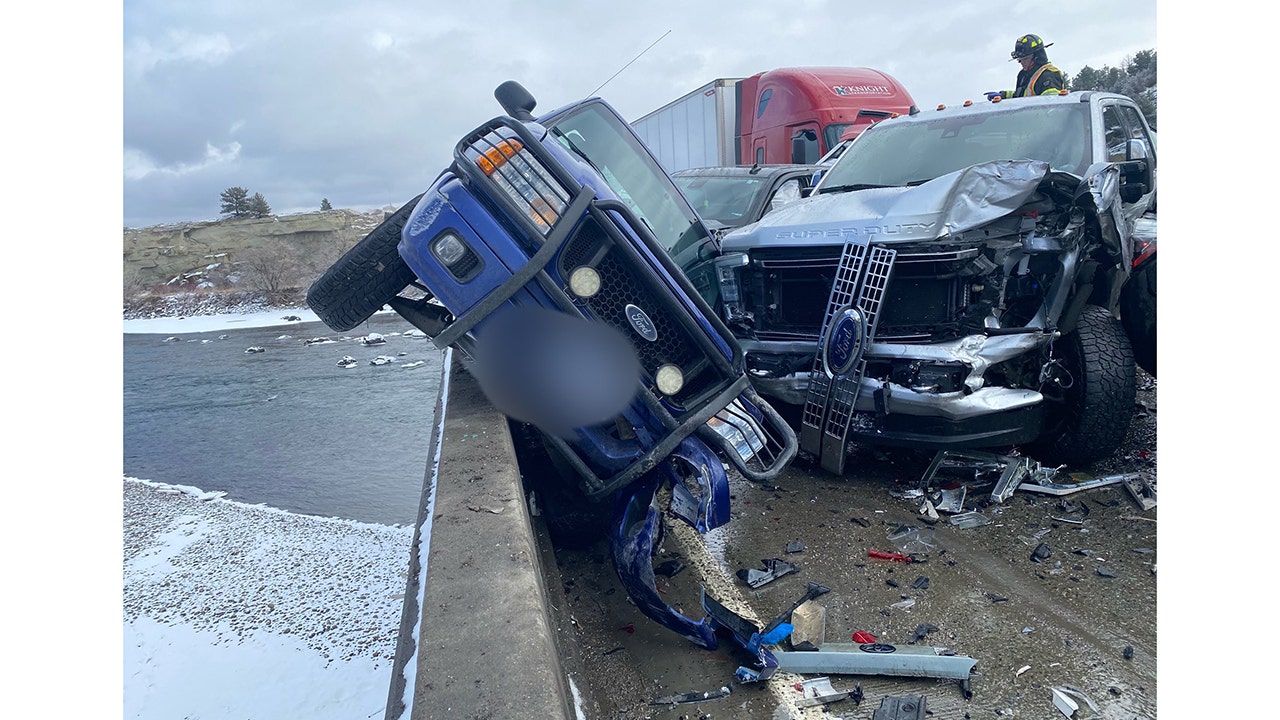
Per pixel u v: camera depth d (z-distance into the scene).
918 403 3.80
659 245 3.21
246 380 15.34
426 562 2.03
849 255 4.00
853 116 11.07
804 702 2.41
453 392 4.24
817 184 5.63
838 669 2.54
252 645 5.13
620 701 2.47
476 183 3.01
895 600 3.03
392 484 8.23
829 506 4.04
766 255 4.41
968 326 3.93
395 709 1.45
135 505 8.04
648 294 3.18
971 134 5.02
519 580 1.87
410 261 3.03
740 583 3.28
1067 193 3.88
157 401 13.69
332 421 11.24
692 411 3.12
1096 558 3.25
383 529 6.98
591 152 4.15
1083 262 4.04
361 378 14.59
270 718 4.35
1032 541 3.46
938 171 4.90
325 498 7.90
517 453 3.82
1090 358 4.00
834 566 3.36
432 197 3.04
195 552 6.72
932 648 2.60
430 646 1.60
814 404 4.16
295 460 9.35
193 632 5.36
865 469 4.55
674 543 3.72
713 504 2.87
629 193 4.20
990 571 3.21
